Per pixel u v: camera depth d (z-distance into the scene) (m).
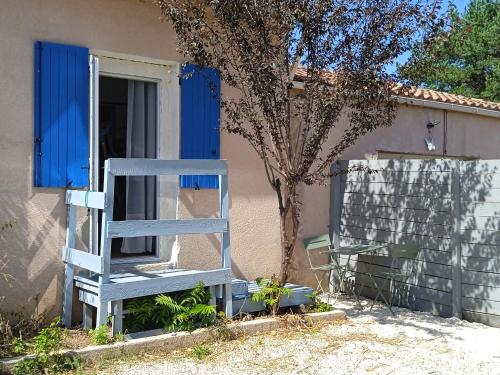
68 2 6.04
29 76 5.80
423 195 7.42
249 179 7.52
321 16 6.08
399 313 7.29
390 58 6.25
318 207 8.45
